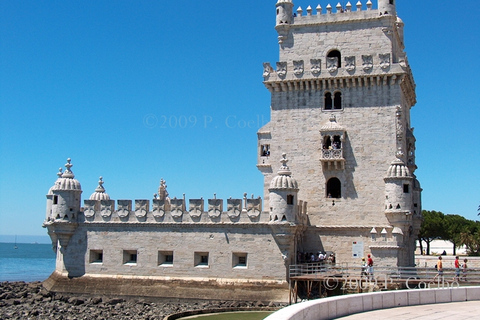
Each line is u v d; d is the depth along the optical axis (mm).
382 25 62156
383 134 60281
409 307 32781
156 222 59438
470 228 132500
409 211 56875
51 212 68625
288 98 63938
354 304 30172
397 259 54719
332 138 61188
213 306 53375
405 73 59594
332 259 58719
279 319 21594
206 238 57750
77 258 61781
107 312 51812
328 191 62281
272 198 55438
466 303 35094
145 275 59125
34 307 54594
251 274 55688
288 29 65375
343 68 61719
